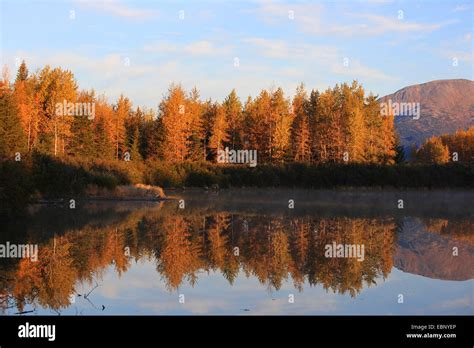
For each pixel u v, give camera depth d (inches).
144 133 2957.7
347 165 2281.0
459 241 881.5
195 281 563.8
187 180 2236.7
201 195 1963.6
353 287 542.3
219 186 2223.2
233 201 1722.4
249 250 764.6
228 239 867.4
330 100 2930.6
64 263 654.5
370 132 2847.0
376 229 1023.6
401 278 589.6
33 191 1184.8
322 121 2775.6
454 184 2162.9
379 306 468.4
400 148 3093.0
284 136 2600.9
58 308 455.2
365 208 1503.4
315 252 753.0
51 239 843.4
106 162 1963.6
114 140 2746.1
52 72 2640.3
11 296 495.2
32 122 2298.2
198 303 472.7
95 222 1074.1
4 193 1054.4
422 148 3565.5
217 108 2883.9
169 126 2544.3
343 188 2158.0
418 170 2198.6
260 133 2760.8
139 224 1054.4
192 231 962.7
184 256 711.1
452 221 1184.2
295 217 1226.6
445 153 3262.8
